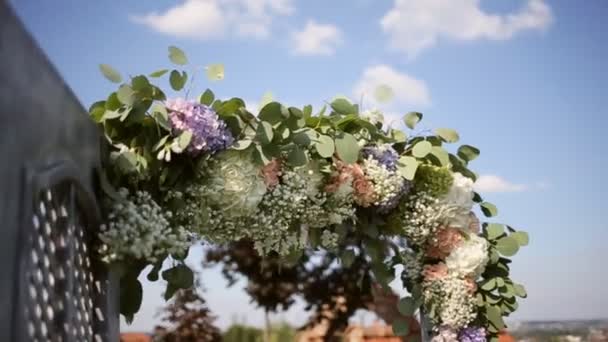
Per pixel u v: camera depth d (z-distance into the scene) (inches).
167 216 65.6
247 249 180.9
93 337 60.2
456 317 89.0
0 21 37.2
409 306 90.4
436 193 88.2
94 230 60.2
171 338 181.6
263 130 71.6
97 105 66.8
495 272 94.8
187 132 66.0
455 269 89.4
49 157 46.3
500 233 95.4
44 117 45.0
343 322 176.2
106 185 60.3
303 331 183.9
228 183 70.6
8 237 38.7
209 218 71.6
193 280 71.7
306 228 81.6
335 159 82.8
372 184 83.5
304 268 177.0
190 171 70.6
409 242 93.0
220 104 72.1
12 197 39.2
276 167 75.8
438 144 90.9
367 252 88.8
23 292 39.7
